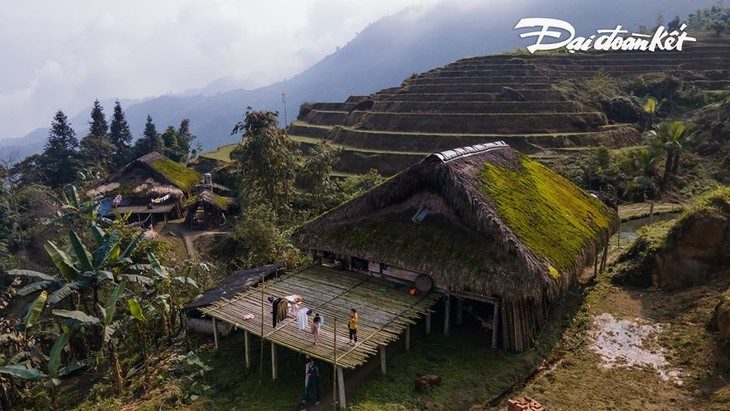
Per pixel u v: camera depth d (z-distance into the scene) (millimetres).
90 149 74500
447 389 15898
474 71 81562
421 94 73188
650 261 23922
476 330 19953
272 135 38719
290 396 15797
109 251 18594
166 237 44219
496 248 18031
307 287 20141
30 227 50312
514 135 60188
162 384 17484
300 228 22750
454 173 19672
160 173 52969
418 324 20438
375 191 21250
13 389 18734
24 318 17203
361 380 16375
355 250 20422
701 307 19859
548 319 21078
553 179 26406
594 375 17000
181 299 24062
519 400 14609
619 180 50375
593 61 87688
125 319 19578
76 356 21906
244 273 25625
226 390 16625
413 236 19656
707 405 14422
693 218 22719
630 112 70125
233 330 20969
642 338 19250
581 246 20984
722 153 55875
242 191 45969
